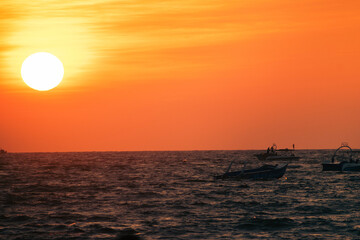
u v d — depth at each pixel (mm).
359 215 41219
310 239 32562
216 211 44062
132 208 46188
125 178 86750
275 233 34469
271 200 51500
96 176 93062
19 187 69312
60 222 38938
